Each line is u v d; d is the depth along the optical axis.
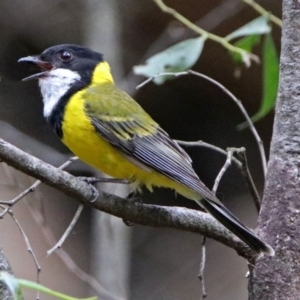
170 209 7.07
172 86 15.99
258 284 6.93
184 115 16.47
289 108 7.18
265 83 8.79
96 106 8.02
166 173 7.82
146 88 15.97
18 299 4.86
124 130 7.99
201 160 16.55
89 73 8.62
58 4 15.35
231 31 14.51
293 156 7.07
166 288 15.52
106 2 14.30
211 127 16.50
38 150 13.12
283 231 6.93
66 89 8.35
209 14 14.09
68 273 14.52
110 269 12.58
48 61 8.66
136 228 16.22
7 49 15.73
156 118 16.45
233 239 7.07
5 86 15.88
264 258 6.94
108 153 7.91
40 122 16.11
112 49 14.09
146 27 15.13
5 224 14.52
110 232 12.70
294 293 6.80
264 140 16.27
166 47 14.46
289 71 7.24
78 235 15.58
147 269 15.75
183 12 14.48
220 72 15.29
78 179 6.57
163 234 16.20
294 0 7.30
